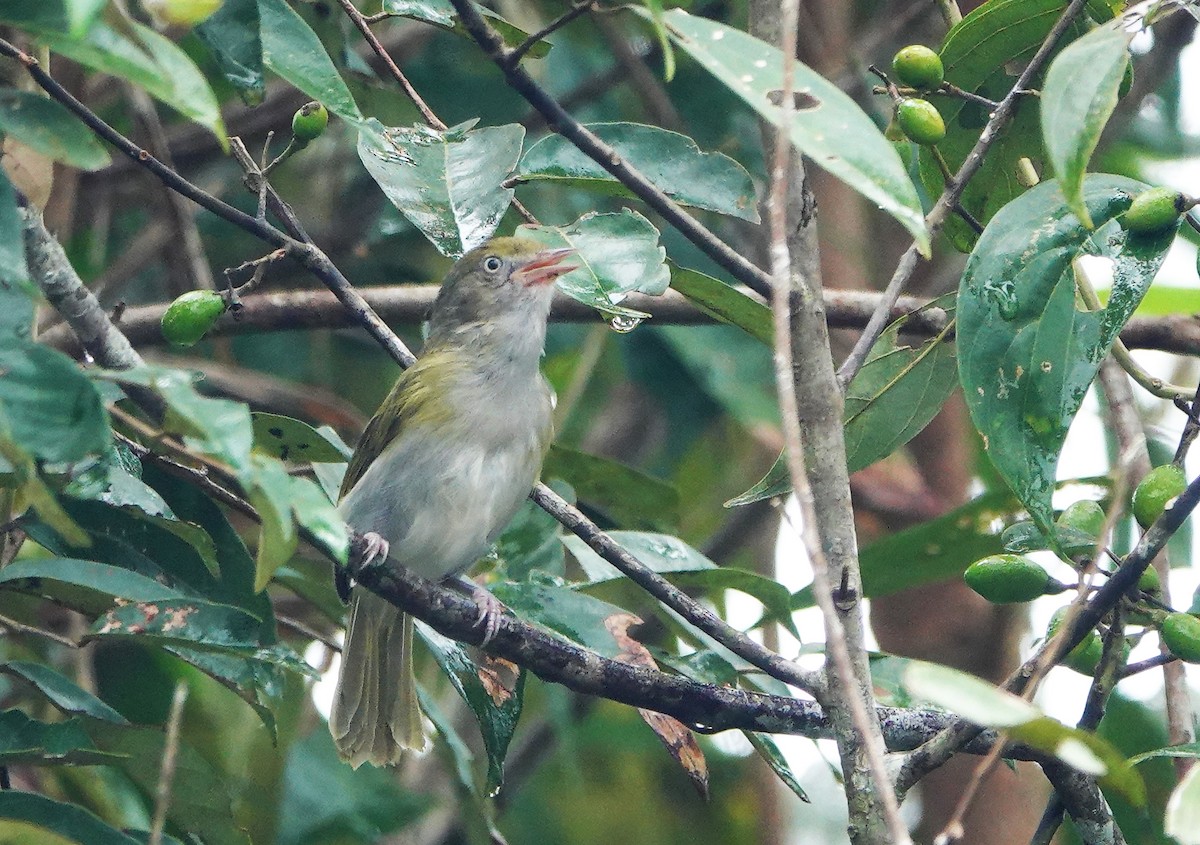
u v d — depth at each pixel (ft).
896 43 51.70
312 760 39.93
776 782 49.14
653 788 49.32
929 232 26.21
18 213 18.79
